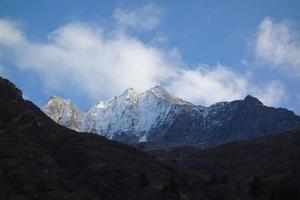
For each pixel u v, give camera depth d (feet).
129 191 408.26
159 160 499.51
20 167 409.08
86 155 465.47
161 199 399.03
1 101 520.83
